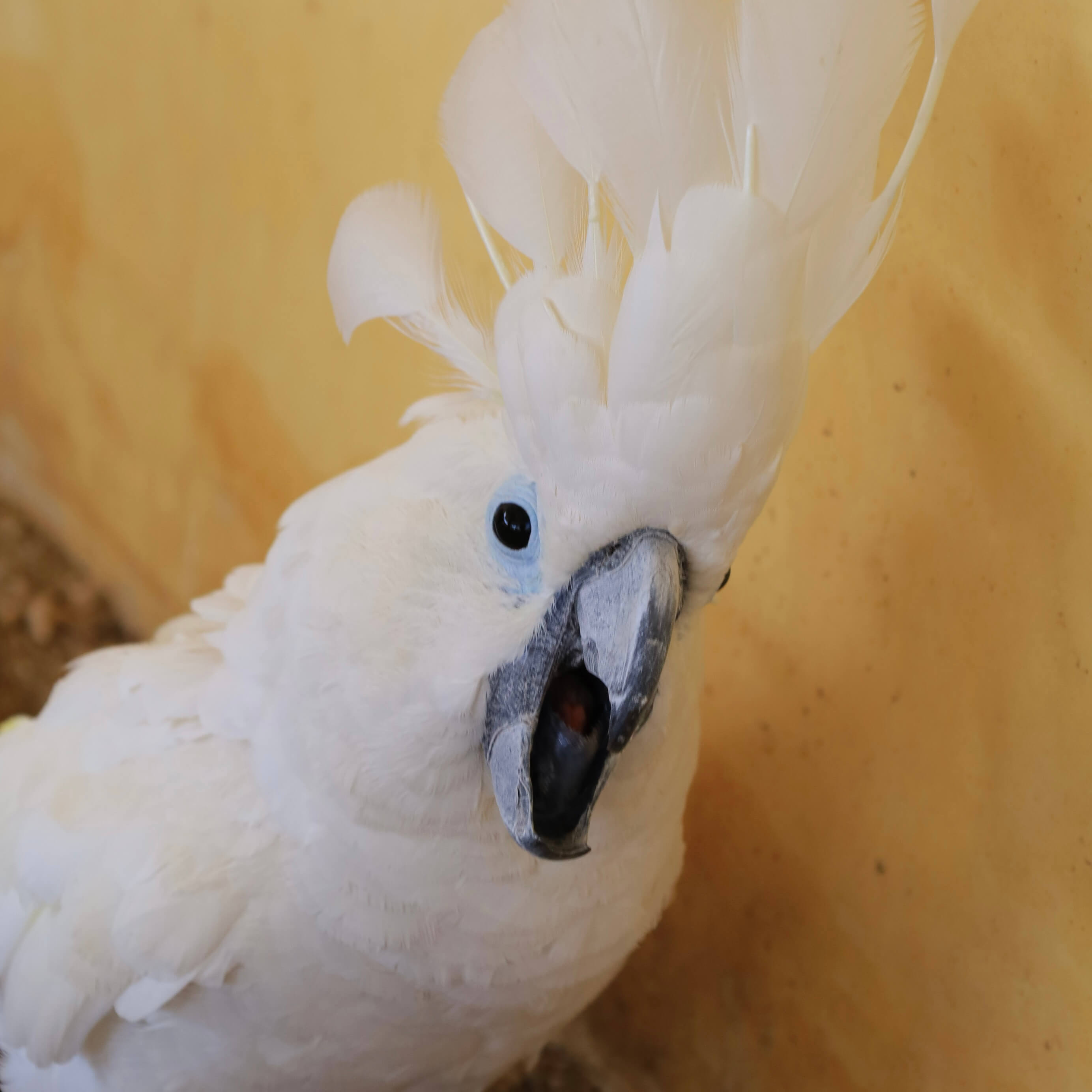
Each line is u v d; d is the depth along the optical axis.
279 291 0.64
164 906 0.37
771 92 0.28
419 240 0.36
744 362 0.28
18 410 0.92
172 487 0.78
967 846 0.41
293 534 0.37
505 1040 0.42
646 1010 0.56
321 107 0.58
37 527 0.92
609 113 0.30
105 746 0.41
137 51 0.70
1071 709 0.37
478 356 0.36
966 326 0.37
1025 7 0.34
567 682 0.34
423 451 0.34
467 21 0.49
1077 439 0.35
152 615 0.84
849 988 0.46
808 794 0.47
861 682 0.44
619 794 0.37
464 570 0.33
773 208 0.28
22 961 0.40
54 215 0.82
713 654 0.50
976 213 0.36
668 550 0.30
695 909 0.53
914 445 0.40
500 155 0.33
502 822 0.36
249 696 0.38
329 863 0.36
